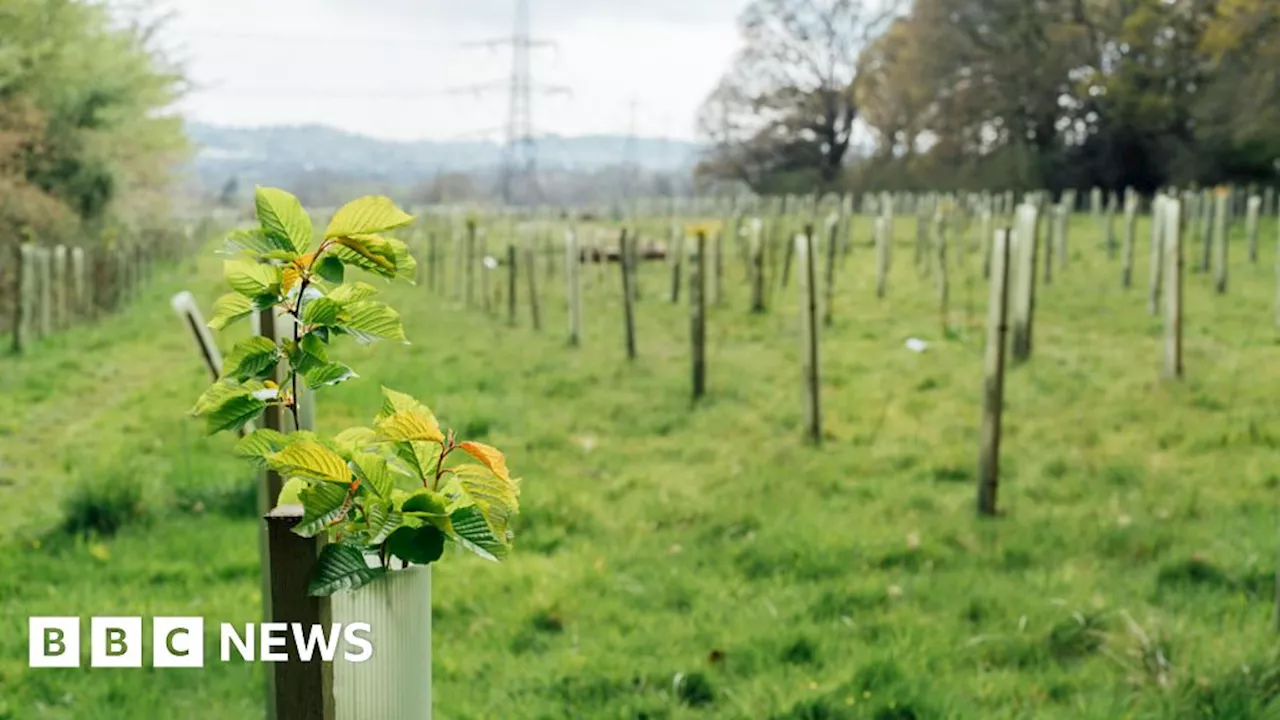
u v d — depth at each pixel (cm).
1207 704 549
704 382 1460
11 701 571
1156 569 767
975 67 7725
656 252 3822
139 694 586
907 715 550
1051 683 590
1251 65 5903
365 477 263
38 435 1309
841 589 728
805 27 9588
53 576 786
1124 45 7106
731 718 550
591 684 590
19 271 2070
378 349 1934
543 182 10769
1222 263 2381
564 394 1498
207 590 750
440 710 560
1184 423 1218
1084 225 4406
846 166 9619
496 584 749
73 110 2898
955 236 3472
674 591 746
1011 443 1177
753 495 997
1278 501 941
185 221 5559
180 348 2073
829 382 1551
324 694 268
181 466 1097
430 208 7056
